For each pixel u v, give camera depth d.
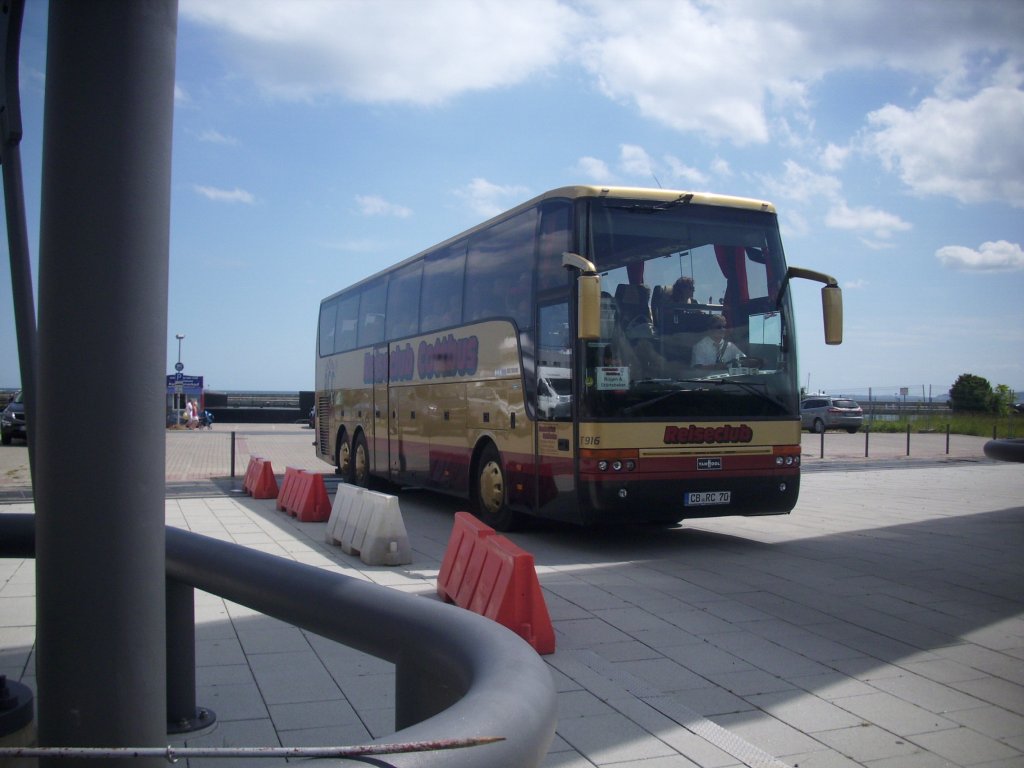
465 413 12.73
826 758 4.51
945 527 12.43
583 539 11.40
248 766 4.19
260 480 15.82
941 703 5.32
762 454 10.38
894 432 44.41
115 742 2.20
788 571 9.26
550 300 10.48
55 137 2.13
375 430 16.73
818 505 15.10
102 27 2.11
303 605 3.06
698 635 6.78
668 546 10.85
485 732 1.71
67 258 2.12
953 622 7.20
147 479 2.20
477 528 7.36
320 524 12.71
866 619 7.29
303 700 5.24
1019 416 43.66
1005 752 4.60
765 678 5.78
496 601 6.36
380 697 5.31
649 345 10.02
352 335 18.41
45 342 2.15
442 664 2.40
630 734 4.78
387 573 9.09
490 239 12.17
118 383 2.14
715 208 10.55
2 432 31.44
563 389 10.14
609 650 6.38
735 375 10.35
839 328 10.20
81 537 2.14
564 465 10.09
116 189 2.12
